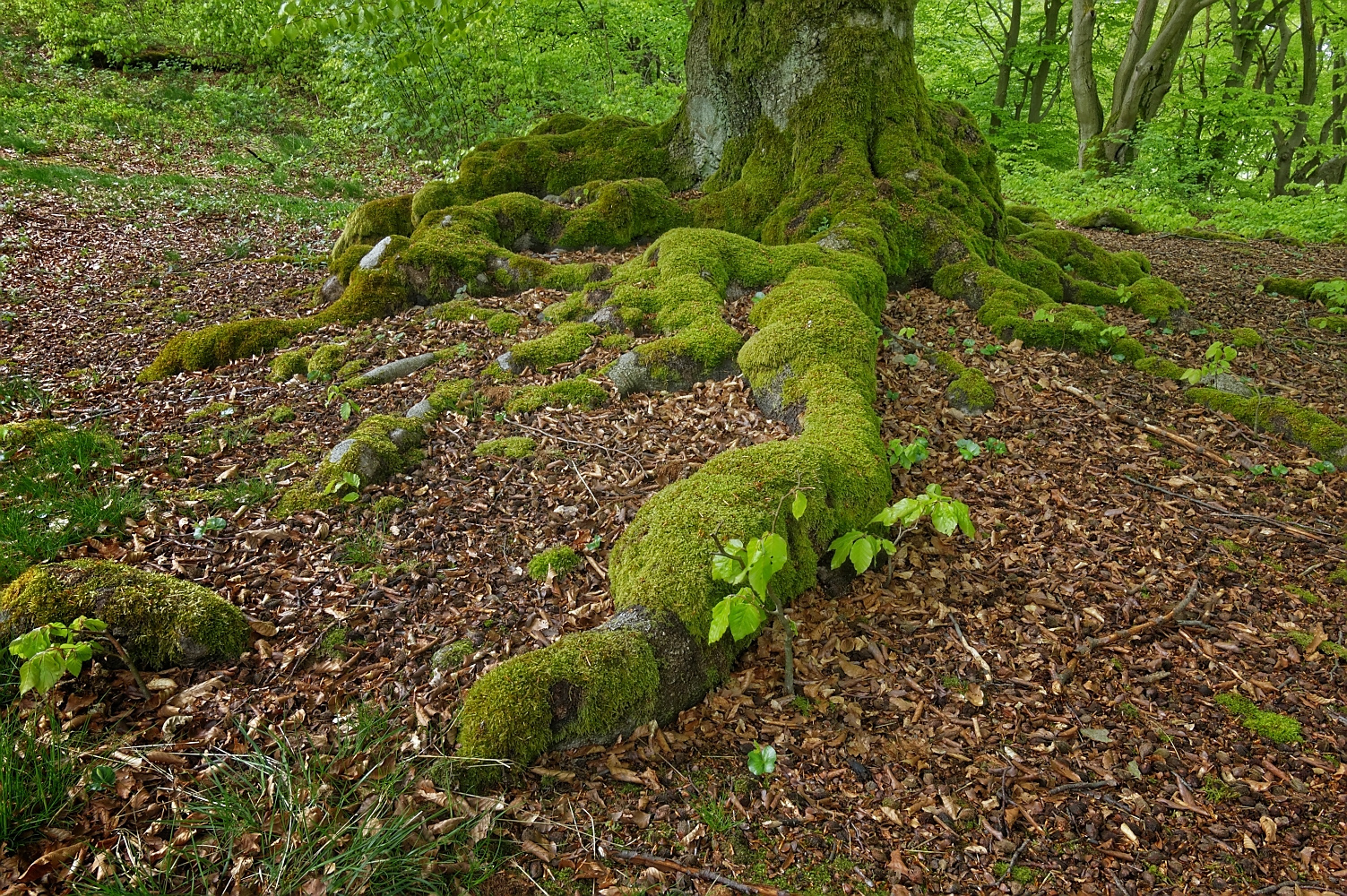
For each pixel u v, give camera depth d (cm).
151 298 752
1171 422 500
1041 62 1842
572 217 730
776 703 292
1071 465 448
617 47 1725
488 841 234
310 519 389
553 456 437
